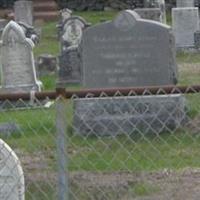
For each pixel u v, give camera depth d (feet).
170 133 62.75
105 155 57.21
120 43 69.67
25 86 86.22
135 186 49.32
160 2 148.56
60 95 36.60
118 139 62.44
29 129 65.82
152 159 55.72
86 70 70.38
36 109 71.20
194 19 128.26
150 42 69.05
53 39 150.00
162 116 64.54
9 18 170.30
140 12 129.49
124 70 69.77
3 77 86.43
